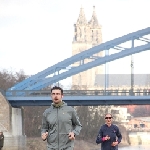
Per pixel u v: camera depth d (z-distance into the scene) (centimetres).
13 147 12275
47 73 14425
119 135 3161
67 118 2097
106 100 12388
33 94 12712
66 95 12438
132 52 14012
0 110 12231
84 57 14450
